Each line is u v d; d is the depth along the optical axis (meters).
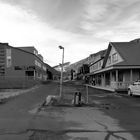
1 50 42.84
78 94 13.87
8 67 42.50
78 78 68.06
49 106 13.40
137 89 19.23
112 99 17.59
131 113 10.95
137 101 16.20
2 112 11.23
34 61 43.16
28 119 9.31
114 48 29.69
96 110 11.96
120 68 24.77
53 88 30.52
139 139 6.31
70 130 7.34
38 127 7.78
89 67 53.84
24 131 7.21
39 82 44.00
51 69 80.00
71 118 9.55
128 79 26.75
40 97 18.31
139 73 26.41
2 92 24.03
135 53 27.34
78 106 13.46
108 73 34.50
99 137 6.50
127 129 7.51
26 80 34.97
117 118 9.57
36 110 11.89
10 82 33.88
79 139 6.29
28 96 19.12
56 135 6.72
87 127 7.79
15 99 16.97
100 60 39.78
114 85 25.61
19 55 42.94
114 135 6.73
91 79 49.09
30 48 46.47
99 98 18.38
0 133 6.97
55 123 8.48
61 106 13.41
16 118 9.55
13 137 6.51
